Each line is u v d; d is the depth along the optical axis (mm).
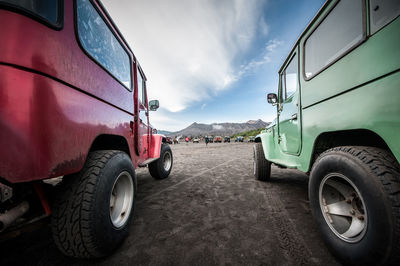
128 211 1688
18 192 1050
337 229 1285
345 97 1296
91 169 1290
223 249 1460
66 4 1137
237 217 2062
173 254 1406
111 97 1693
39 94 868
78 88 1175
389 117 953
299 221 1939
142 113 3021
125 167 1640
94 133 1340
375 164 1035
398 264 896
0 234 1057
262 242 1550
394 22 934
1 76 773
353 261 1102
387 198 946
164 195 2908
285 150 2715
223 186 3396
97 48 1569
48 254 1415
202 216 2104
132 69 2516
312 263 1271
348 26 1348
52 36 985
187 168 5473
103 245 1245
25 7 896
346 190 1276
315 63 1789
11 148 775
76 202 1171
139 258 1364
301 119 2057
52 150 910
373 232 977
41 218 1148
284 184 3473
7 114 775
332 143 1747
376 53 1035
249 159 7738
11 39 812
